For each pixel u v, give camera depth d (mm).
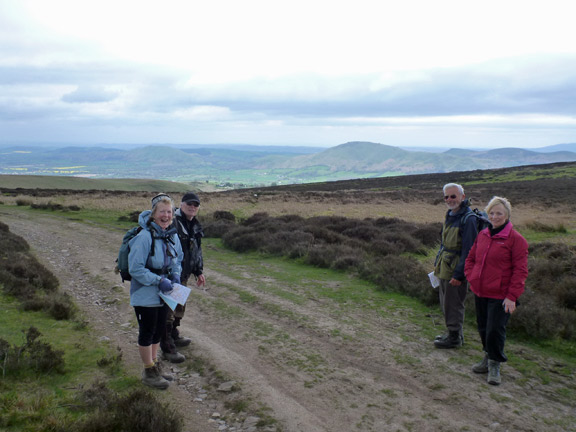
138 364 4781
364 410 3889
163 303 4188
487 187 55531
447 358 5156
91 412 3424
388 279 8727
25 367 4141
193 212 5277
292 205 30781
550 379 4590
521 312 5930
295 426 3584
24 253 11789
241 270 10727
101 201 31156
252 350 5398
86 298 8031
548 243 11961
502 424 3658
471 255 4715
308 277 9859
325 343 5656
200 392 4250
